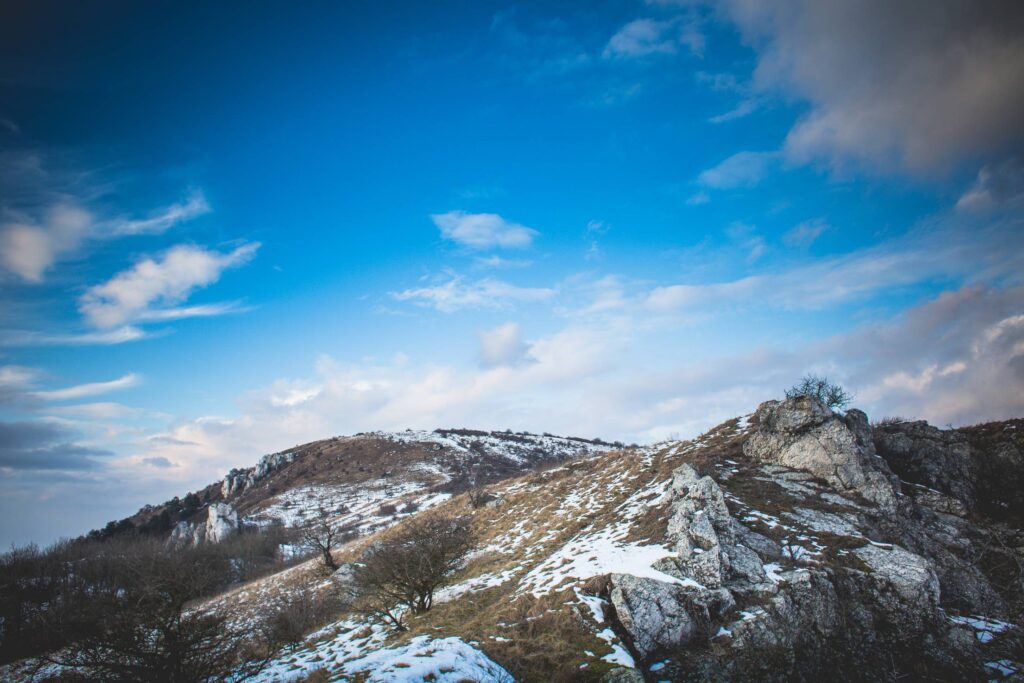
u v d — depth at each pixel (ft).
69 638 47.52
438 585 90.99
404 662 49.80
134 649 47.06
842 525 75.46
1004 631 62.49
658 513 84.17
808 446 93.66
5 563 155.74
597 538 85.87
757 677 52.29
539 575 77.82
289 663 67.92
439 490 336.08
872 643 58.23
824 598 61.36
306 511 341.62
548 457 442.09
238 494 441.27
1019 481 94.38
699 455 111.04
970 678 54.85
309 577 153.38
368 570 85.35
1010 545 77.92
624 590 62.54
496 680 47.98
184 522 404.16
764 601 60.75
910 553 67.77
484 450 455.22
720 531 72.28
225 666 52.60
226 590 180.14
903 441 104.37
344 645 75.20
